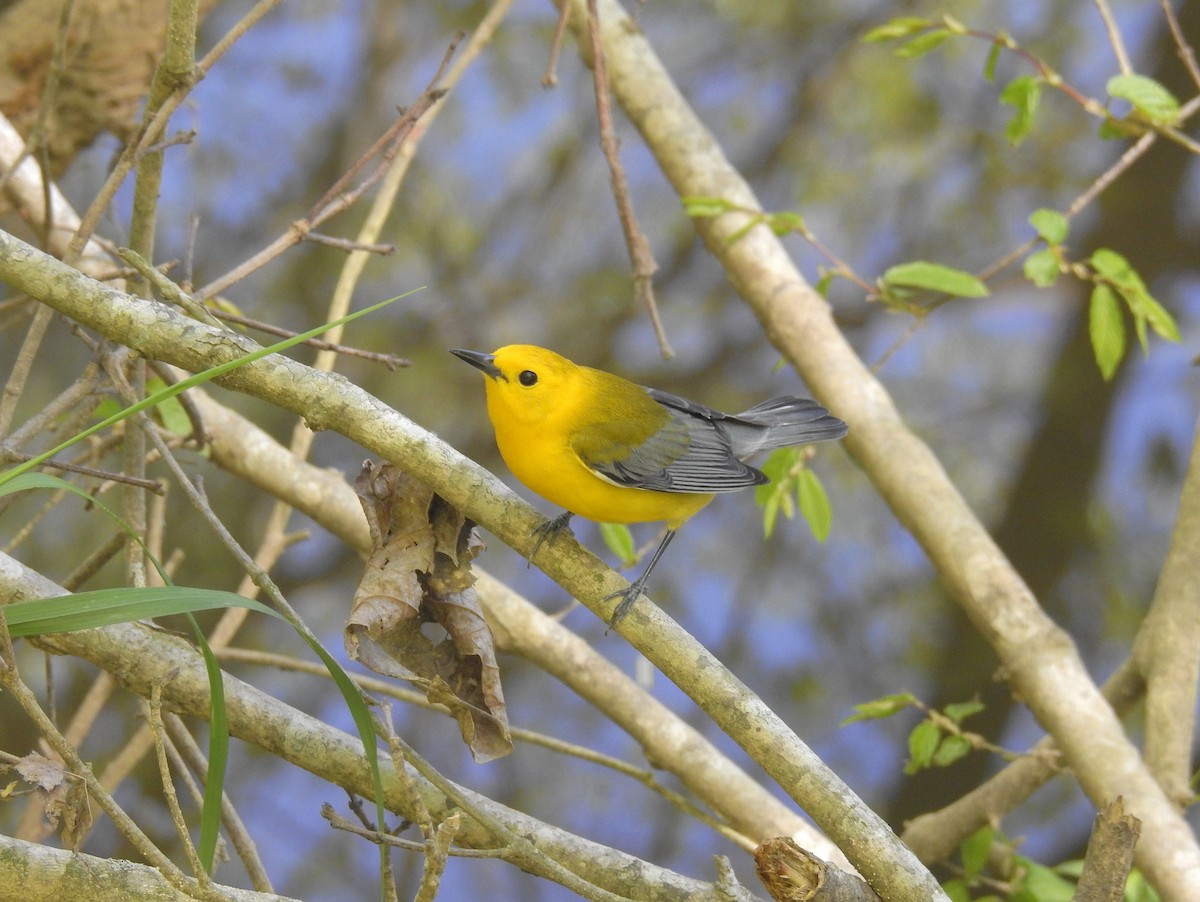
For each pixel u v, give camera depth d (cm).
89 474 546
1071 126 1702
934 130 1683
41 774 440
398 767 431
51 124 958
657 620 503
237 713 533
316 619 1670
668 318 1856
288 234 625
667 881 517
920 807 1752
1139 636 761
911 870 462
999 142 1711
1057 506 1792
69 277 482
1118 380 1806
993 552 754
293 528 1642
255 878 604
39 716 405
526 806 1658
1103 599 1716
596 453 652
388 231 1648
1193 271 1806
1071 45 1683
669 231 1800
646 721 780
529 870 448
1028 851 1648
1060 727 681
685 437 688
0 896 429
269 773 1620
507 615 789
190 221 615
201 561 1549
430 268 1711
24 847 435
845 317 1814
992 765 1758
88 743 1441
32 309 759
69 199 1348
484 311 1750
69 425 626
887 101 1684
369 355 618
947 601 1738
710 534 1755
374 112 1675
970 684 1706
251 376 492
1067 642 709
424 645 540
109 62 957
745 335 1862
